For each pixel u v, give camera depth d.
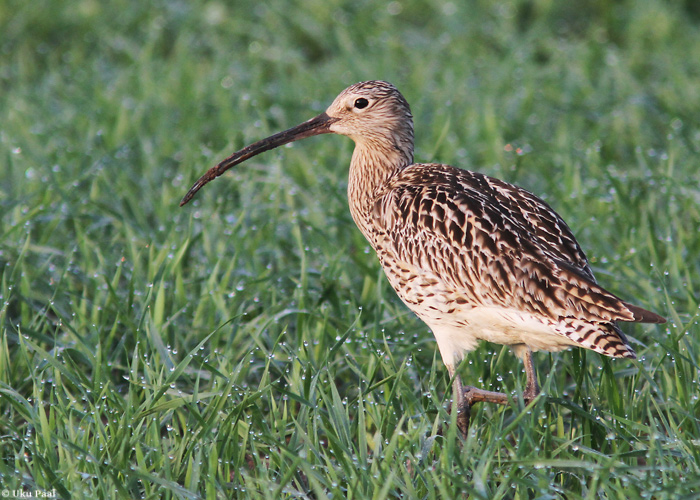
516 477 7.31
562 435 8.66
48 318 11.02
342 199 12.41
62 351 9.43
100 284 10.89
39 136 15.07
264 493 7.61
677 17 20.98
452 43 20.03
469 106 16.58
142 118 15.88
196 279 11.02
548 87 17.66
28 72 18.95
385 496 7.06
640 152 13.91
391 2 22.16
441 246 8.88
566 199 12.91
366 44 20.23
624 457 7.98
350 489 7.49
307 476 8.00
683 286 10.46
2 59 19.67
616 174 13.81
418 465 7.97
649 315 8.00
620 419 8.11
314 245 12.11
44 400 9.62
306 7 21.38
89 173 13.19
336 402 8.28
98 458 7.92
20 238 11.70
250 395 8.63
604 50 19.45
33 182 13.32
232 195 13.40
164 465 7.78
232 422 8.42
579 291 8.23
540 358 10.28
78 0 21.59
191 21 20.95
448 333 9.27
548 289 8.34
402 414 8.94
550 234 8.82
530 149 14.71
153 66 18.62
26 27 20.59
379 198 9.81
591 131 15.90
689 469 7.71
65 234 12.52
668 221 11.80
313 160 14.43
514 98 16.94
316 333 10.17
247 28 20.86
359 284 11.49
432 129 15.52
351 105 10.34
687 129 15.31
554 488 7.53
